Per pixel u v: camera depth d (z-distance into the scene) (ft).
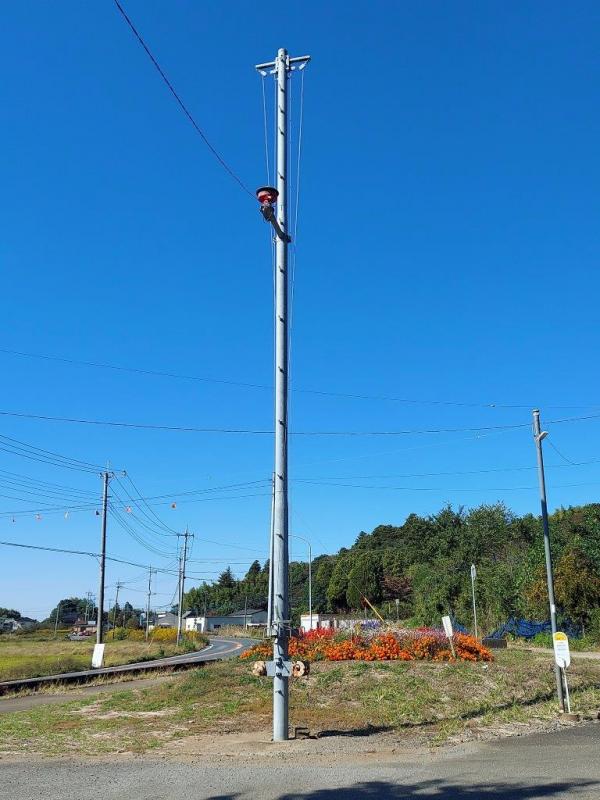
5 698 76.07
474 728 45.16
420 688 59.88
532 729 45.32
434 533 238.48
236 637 323.37
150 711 54.19
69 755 37.11
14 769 32.94
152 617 503.61
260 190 42.14
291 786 28.84
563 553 137.49
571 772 31.22
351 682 61.87
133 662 141.28
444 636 81.97
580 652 115.34
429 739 41.34
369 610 278.26
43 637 329.11
